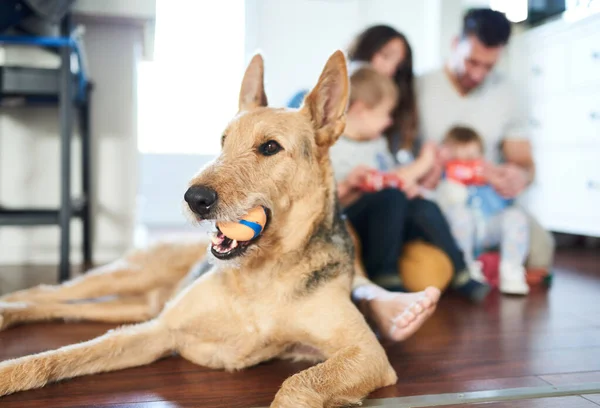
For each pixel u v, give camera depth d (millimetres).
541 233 2680
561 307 2162
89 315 1791
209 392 1205
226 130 1392
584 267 3168
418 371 1375
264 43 4367
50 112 3027
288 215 1314
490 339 1689
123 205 3148
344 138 2393
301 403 987
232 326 1311
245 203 1182
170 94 4973
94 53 3041
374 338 1274
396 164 2582
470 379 1316
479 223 2541
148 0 2832
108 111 3092
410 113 2510
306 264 1317
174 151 5137
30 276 2588
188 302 1354
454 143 2627
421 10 4590
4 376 1122
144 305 1857
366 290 1637
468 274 2291
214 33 4617
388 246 2145
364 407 1119
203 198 1136
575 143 3600
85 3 2736
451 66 2664
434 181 2557
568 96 3652
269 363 1438
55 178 3070
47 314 1767
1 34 2154
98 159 3105
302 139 1356
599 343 1652
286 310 1297
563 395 1226
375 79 2357
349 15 4430
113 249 3160
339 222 1488
